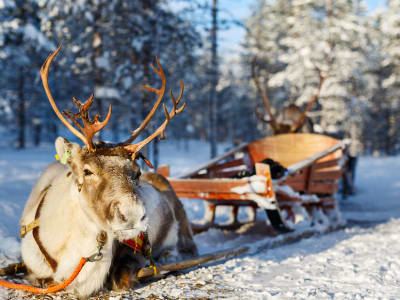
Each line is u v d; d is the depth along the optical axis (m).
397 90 42.72
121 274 3.54
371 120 45.09
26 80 25.08
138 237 3.67
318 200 6.61
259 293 3.30
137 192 2.95
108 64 13.45
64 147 3.09
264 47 36.50
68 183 3.36
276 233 6.43
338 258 4.52
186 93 17.03
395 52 37.69
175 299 3.24
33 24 13.99
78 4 13.05
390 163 28.41
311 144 7.46
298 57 26.19
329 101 26.44
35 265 3.46
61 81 19.67
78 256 3.22
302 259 4.55
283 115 9.27
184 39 15.26
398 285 3.47
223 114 61.19
